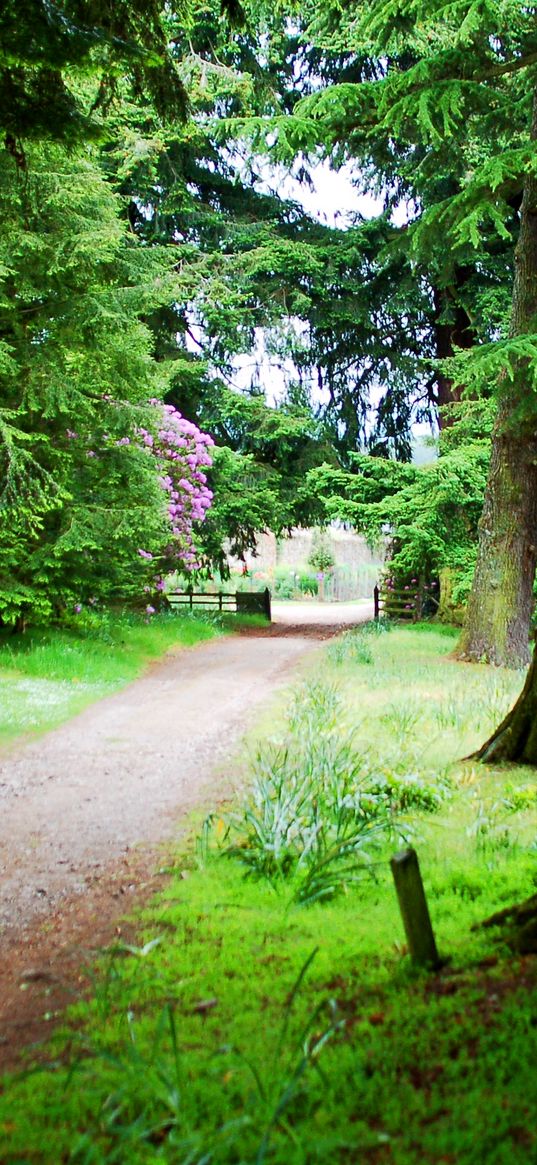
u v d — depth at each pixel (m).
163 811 7.35
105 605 20.39
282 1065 2.96
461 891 5.00
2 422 12.99
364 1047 3.01
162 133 21.62
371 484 20.36
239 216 27.19
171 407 21.70
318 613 31.42
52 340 14.18
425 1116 2.56
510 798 6.59
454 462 18.38
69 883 5.80
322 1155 2.38
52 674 13.91
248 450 27.34
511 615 15.95
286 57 25.91
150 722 11.32
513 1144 2.35
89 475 16.14
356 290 25.75
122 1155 2.54
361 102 15.71
